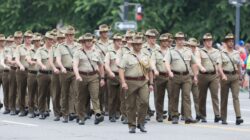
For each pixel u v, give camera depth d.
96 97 31.61
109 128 30.27
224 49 32.16
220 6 69.25
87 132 28.75
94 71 31.48
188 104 32.12
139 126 28.67
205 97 33.22
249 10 69.31
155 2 71.25
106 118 34.88
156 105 33.41
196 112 33.56
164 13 70.62
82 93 31.61
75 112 33.38
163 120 33.97
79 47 32.00
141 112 28.41
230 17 69.00
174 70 32.00
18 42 36.97
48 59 34.81
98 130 29.47
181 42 32.09
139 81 28.03
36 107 36.03
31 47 36.53
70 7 76.12
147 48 33.47
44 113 34.88
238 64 32.19
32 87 35.66
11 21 78.50
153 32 33.56
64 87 33.06
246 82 55.56
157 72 32.69
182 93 32.12
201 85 33.03
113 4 70.25
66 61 33.06
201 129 29.97
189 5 72.00
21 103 36.50
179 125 31.56
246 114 37.91
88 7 71.69
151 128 30.22
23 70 36.19
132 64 27.92
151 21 70.12
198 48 32.88
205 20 70.75
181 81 32.00
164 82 33.19
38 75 34.81
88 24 74.25
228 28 69.81
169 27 71.94
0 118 35.00
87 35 31.28
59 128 30.22
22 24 78.75
